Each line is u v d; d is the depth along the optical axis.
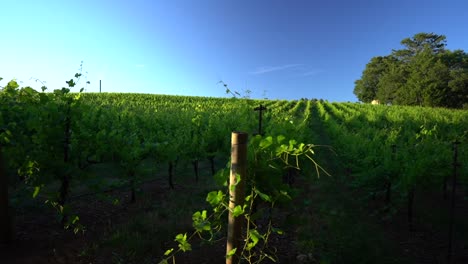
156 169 6.89
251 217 2.66
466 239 4.64
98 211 5.07
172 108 22.84
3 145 4.07
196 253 3.78
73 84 4.17
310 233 4.37
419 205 6.14
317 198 6.20
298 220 3.59
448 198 6.74
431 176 5.31
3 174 3.65
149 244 3.84
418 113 25.75
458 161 6.05
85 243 3.88
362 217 5.34
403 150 5.95
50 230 4.25
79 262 3.45
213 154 7.38
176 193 6.20
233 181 2.41
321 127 20.08
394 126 17.25
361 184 6.14
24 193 4.93
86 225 4.47
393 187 5.35
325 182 7.53
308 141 8.84
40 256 3.50
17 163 4.12
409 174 4.90
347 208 5.75
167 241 4.05
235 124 9.01
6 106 4.53
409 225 4.92
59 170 4.01
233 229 2.47
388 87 68.62
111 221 4.68
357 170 7.32
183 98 38.44
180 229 4.38
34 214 4.80
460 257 4.09
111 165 7.38
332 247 3.99
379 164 6.32
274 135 5.87
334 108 33.56
